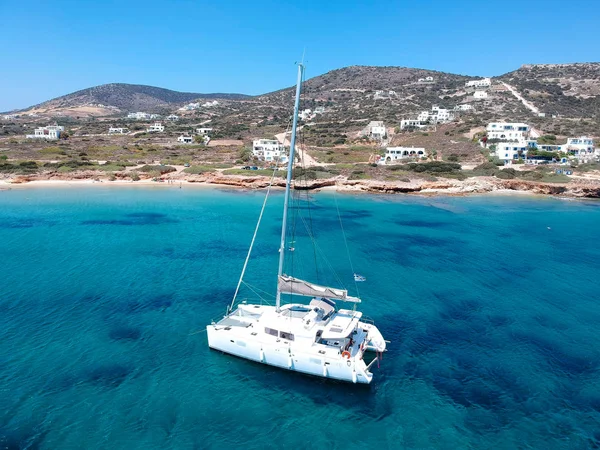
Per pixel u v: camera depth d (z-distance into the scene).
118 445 18.05
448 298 34.56
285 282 25.91
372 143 143.00
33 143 134.88
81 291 34.31
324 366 22.48
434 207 77.44
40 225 57.66
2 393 21.02
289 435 19.09
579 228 61.59
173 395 21.52
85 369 23.41
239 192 90.00
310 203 79.44
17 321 28.72
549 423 20.02
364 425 19.86
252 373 23.64
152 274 38.88
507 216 70.12
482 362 25.05
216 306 32.19
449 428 19.69
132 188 91.06
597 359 25.53
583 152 118.88
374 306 32.78
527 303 33.75
